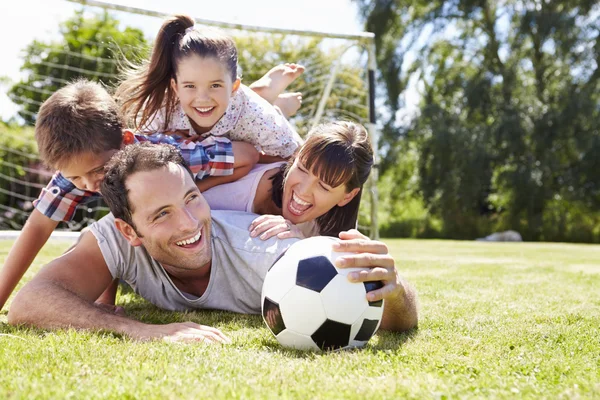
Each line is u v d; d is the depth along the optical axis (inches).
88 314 86.7
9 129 415.8
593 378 66.7
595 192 749.9
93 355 69.4
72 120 100.6
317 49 403.9
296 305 79.9
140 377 59.9
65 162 101.4
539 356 78.4
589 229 749.9
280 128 138.6
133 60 163.2
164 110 132.1
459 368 69.1
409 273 200.7
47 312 87.3
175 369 63.8
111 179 89.4
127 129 110.1
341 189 108.3
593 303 135.3
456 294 144.8
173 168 89.7
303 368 67.1
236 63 130.6
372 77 287.3
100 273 99.1
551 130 751.1
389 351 76.6
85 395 54.6
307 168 106.2
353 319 80.3
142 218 88.7
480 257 307.3
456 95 825.5
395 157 825.5
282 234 100.7
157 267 100.7
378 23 829.2
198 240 93.5
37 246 110.8
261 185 118.7
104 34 416.5
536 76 800.3
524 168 753.0
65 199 110.0
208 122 126.3
